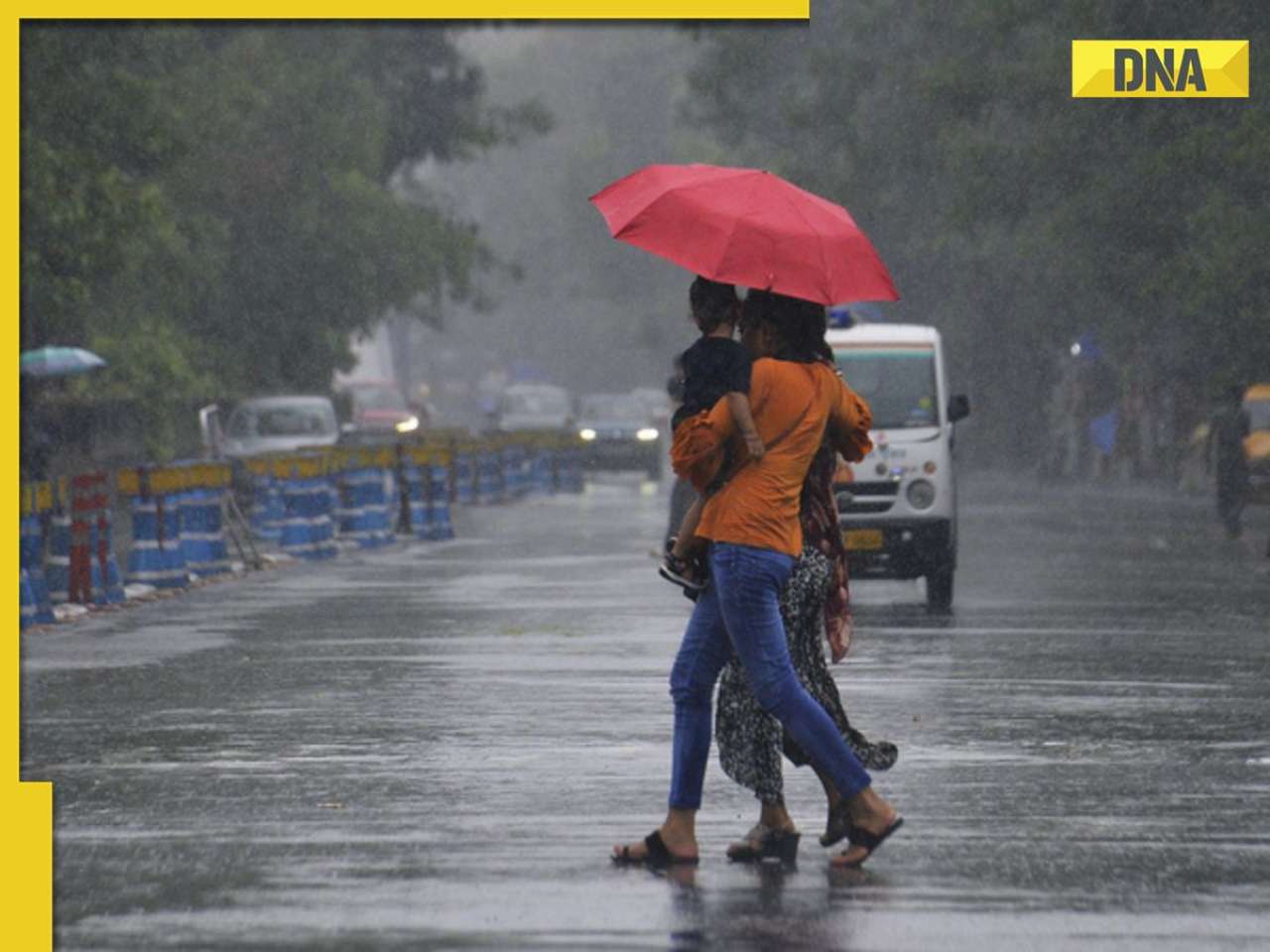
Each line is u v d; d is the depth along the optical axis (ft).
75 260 245.86
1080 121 336.70
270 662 138.10
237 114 391.65
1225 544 264.11
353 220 420.77
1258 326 303.48
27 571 165.68
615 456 495.82
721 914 67.67
